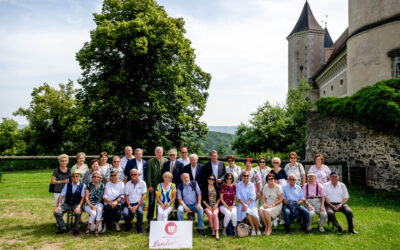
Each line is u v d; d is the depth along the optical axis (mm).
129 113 18703
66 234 5859
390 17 13391
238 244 5383
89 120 21297
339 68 21453
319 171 7074
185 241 5305
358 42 14695
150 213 6512
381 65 13547
